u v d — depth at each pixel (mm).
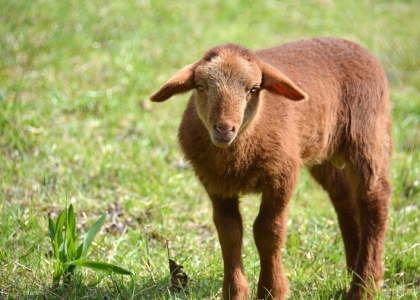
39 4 28609
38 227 15578
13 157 19125
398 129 23344
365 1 36000
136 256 14969
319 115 13852
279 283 12906
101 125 21688
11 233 15164
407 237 16156
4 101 21078
